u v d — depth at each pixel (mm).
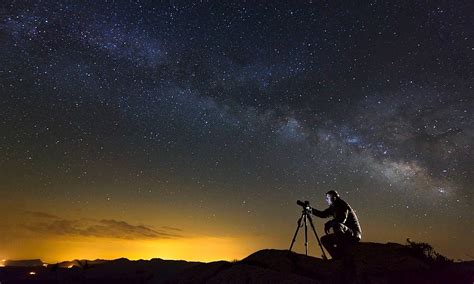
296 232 11641
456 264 11031
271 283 9359
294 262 10758
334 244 11398
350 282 10039
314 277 10172
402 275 10125
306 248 11695
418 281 9977
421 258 11164
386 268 10328
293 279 9438
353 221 11688
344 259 10820
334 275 10195
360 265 10422
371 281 9961
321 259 11016
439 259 11133
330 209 11875
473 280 9867
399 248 11328
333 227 11430
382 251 10969
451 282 10000
